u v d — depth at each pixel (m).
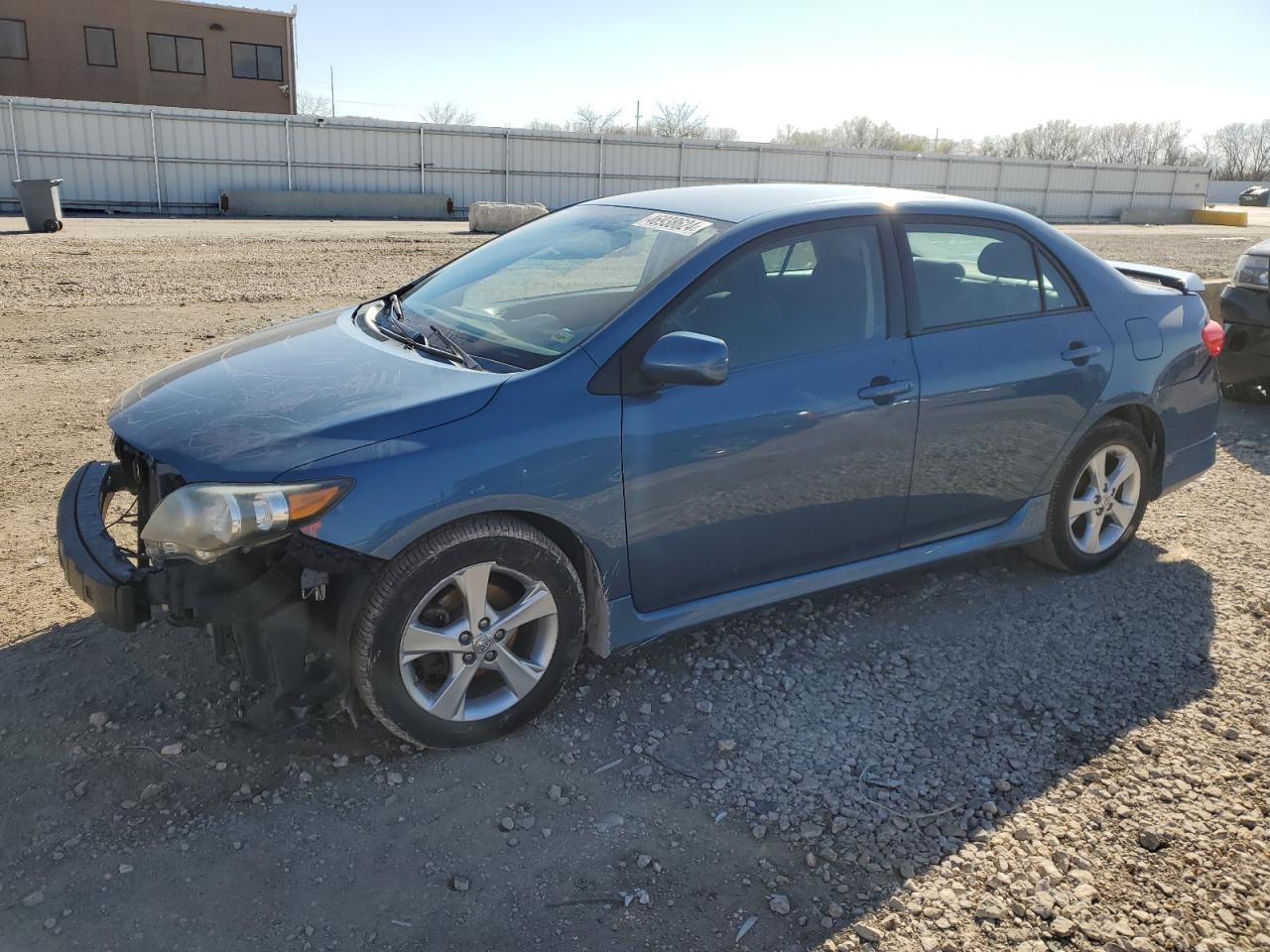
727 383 3.25
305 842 2.65
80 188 29.19
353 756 3.01
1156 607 4.15
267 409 2.96
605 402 3.04
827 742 3.18
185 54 39.81
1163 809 2.88
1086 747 3.18
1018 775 3.03
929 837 2.76
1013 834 2.77
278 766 2.93
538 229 4.18
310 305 11.42
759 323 3.37
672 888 2.55
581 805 2.84
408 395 2.96
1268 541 4.90
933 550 3.92
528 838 2.71
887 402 3.53
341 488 2.68
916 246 3.75
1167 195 49.09
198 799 2.78
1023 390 3.89
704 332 3.25
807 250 3.51
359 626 2.79
